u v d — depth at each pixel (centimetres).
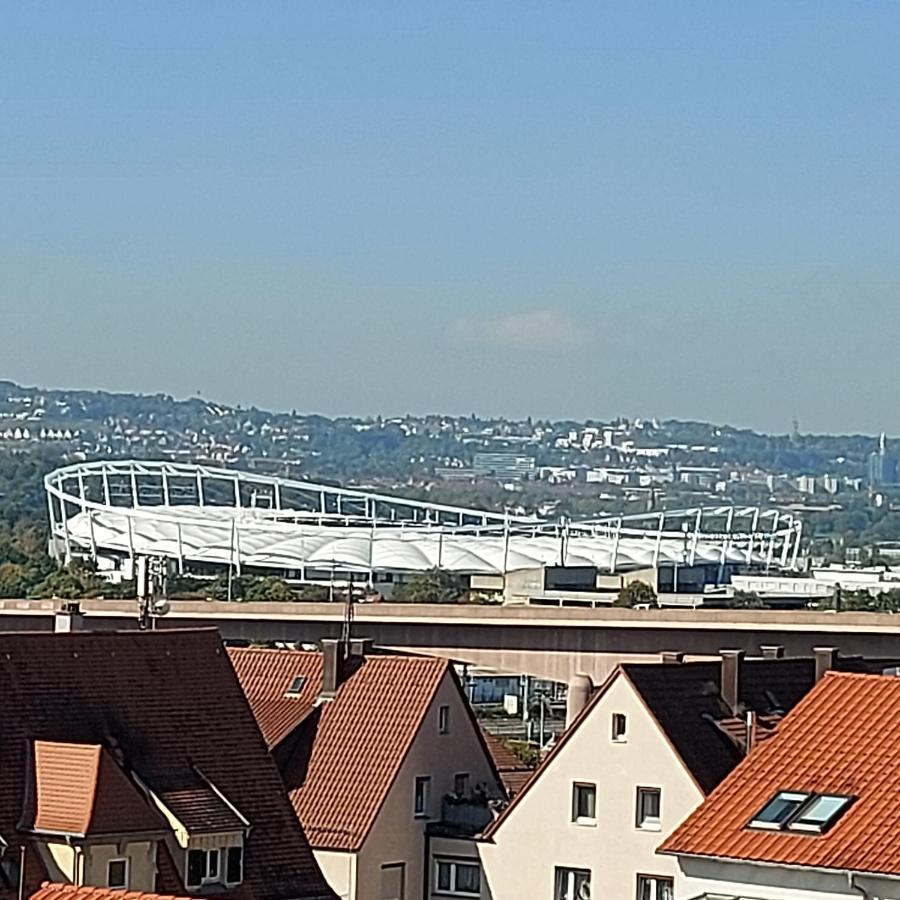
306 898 7988
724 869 6862
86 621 16325
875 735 7175
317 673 10275
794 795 7006
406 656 10494
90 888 6288
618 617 16088
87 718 7788
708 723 9275
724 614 15825
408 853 9631
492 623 16525
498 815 9544
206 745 8031
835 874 6638
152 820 7506
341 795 9588
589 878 9200
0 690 7631
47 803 7369
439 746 9844
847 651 15475
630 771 9119
